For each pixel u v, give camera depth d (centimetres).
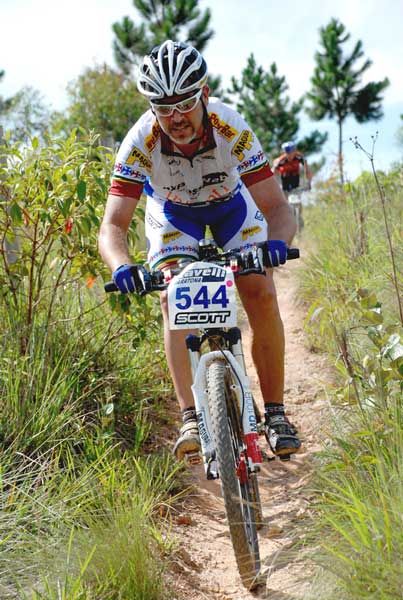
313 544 288
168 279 295
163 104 304
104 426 376
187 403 316
